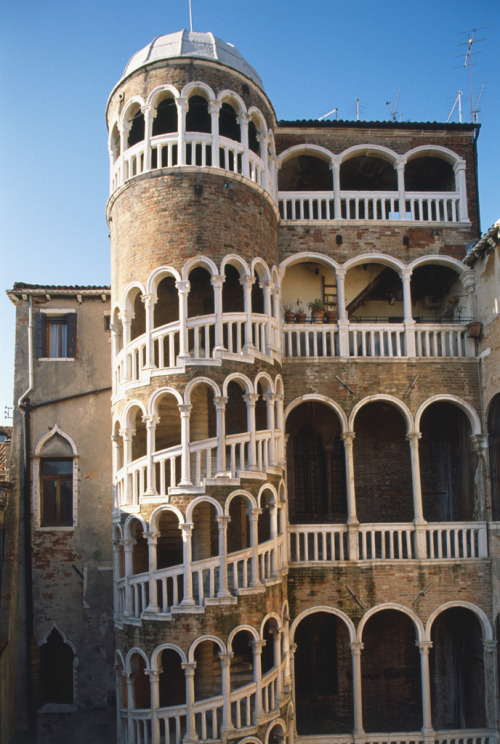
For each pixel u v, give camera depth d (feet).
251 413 67.10
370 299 91.50
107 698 77.46
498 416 76.18
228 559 63.00
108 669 78.02
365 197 83.35
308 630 83.71
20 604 78.59
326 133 84.69
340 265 81.25
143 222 68.85
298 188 95.50
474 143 86.22
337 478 86.74
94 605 79.41
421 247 82.74
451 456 85.76
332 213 89.40
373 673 83.15
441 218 90.48
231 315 67.51
